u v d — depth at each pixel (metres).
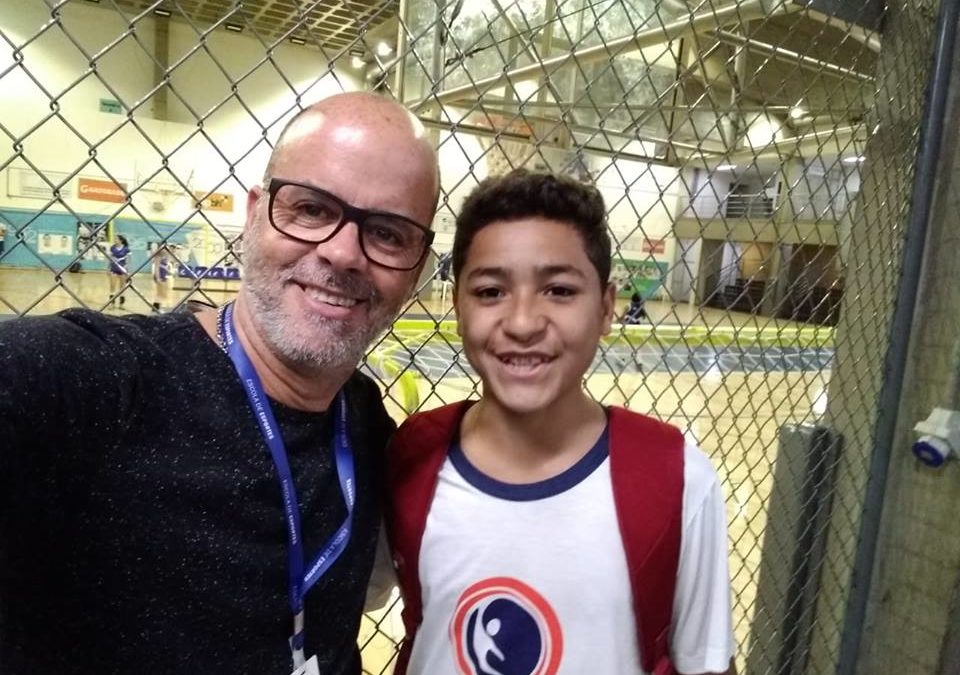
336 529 0.84
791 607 1.56
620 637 0.89
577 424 0.94
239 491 0.75
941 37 1.39
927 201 1.42
